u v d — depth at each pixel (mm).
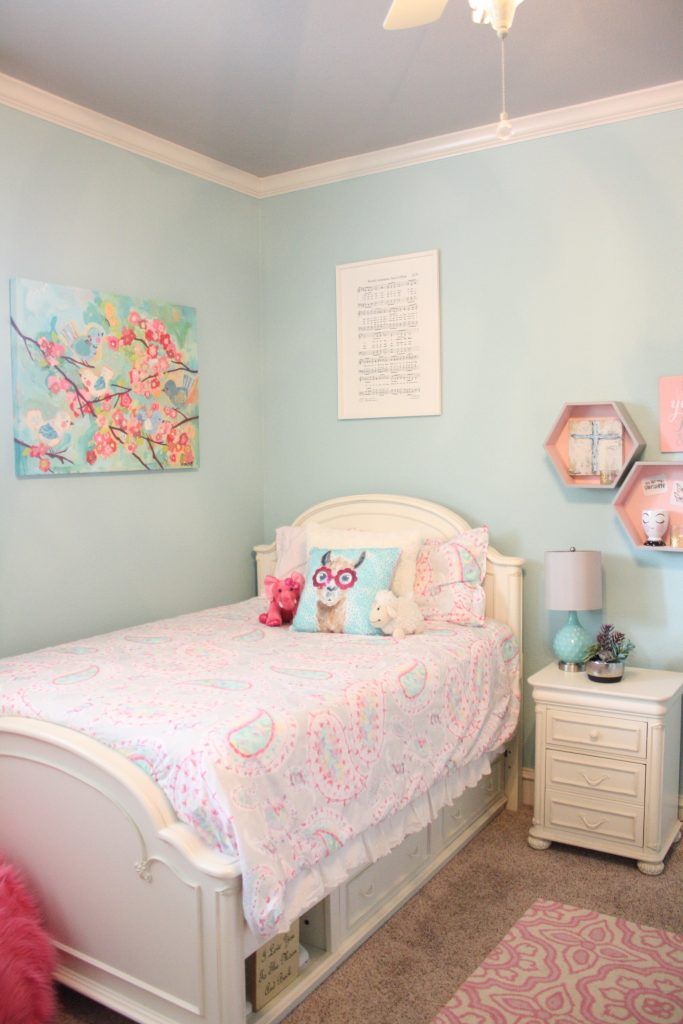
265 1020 2018
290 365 4027
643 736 2791
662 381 3096
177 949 1909
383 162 3646
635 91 3051
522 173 3355
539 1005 2113
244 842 1798
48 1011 1989
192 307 3658
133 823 1947
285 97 3041
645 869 2799
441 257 3578
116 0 2340
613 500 3225
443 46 2658
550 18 2484
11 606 2906
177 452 3566
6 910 2010
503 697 3117
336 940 2303
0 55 2670
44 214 3000
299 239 3951
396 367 3707
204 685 2340
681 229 3057
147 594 3473
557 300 3318
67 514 3109
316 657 2684
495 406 3484
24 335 2900
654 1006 2102
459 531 3477
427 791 2617
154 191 3459
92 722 2084
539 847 2996
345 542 3324
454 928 2471
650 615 3188
